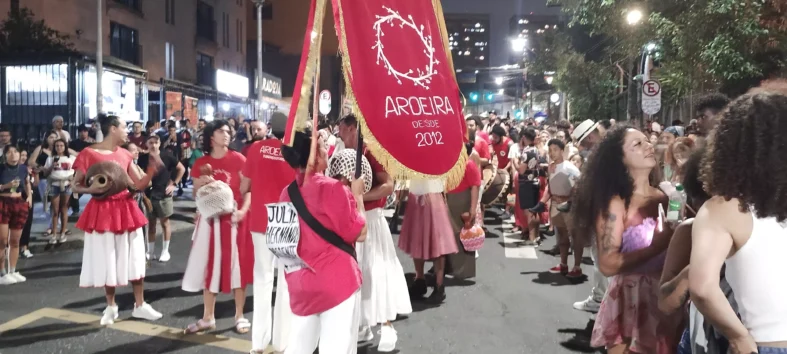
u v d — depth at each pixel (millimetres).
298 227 3596
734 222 2211
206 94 29891
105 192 5730
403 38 3895
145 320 6145
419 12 4055
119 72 20109
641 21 14164
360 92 3605
